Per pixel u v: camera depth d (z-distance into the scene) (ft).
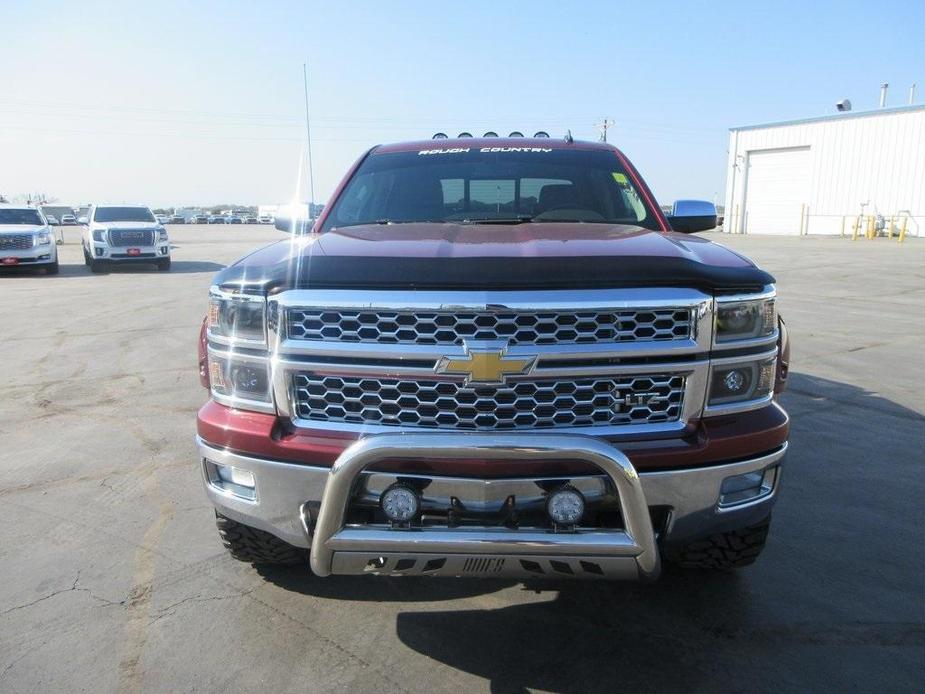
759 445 7.59
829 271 54.34
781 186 124.26
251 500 7.85
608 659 8.04
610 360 7.13
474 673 7.80
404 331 7.13
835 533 11.18
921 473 13.67
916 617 8.87
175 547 10.67
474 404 7.13
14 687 7.52
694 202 12.28
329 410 7.48
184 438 15.75
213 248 97.45
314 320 7.32
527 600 9.26
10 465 14.08
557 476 7.01
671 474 7.25
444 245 8.05
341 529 7.02
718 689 7.52
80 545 10.73
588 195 11.91
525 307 6.89
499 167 12.42
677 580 9.73
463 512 7.06
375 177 12.53
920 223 104.27
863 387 20.10
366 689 7.54
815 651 8.18
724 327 7.43
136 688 7.54
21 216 59.41
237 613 8.93
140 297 41.52
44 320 32.63
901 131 105.09
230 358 7.79
